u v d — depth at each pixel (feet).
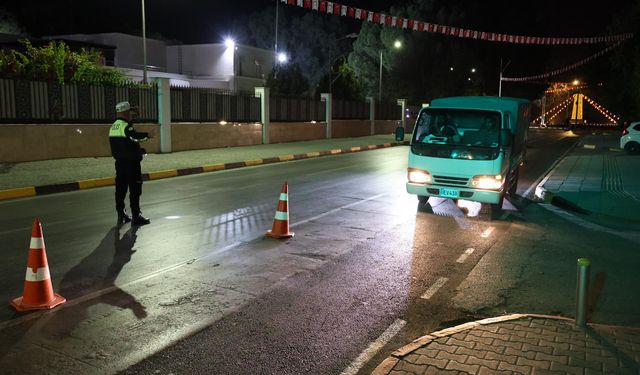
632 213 32.45
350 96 123.65
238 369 12.98
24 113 50.98
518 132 38.91
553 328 14.80
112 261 21.54
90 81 59.31
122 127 27.20
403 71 194.90
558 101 240.73
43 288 16.63
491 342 13.88
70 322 15.55
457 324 15.97
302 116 96.12
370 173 53.11
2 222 28.45
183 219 29.84
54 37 150.10
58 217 29.96
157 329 15.16
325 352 13.97
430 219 31.32
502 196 33.40
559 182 46.16
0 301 17.04
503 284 19.69
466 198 32.07
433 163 32.42
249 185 43.68
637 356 13.10
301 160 66.49
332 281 19.56
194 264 21.34
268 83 130.52
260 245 24.41
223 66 158.30
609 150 88.58
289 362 13.39
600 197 37.93
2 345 14.05
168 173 48.75
